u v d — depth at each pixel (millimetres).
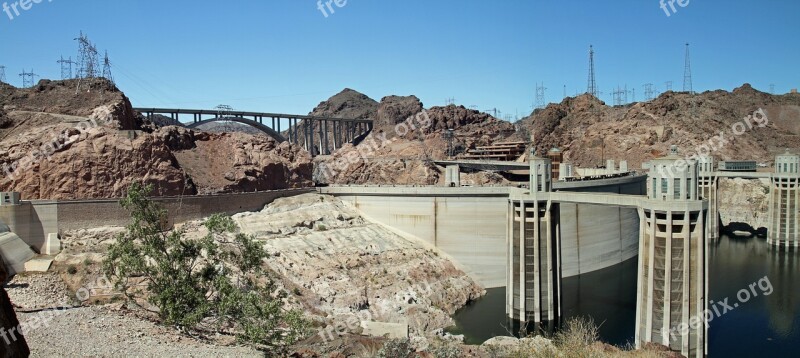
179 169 118750
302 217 126688
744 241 195125
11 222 90188
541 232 108438
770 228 185500
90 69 147125
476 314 113625
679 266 85250
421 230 134375
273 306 58594
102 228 98375
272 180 139750
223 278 62125
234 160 134125
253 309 59312
